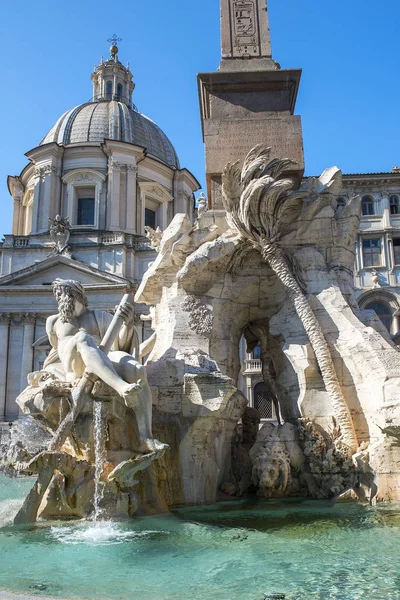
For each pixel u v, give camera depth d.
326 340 9.02
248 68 11.41
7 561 5.05
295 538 5.78
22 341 42.53
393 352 8.53
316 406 8.84
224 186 9.28
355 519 6.70
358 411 8.59
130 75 59.78
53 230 43.88
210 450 8.25
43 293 42.81
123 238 44.81
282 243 9.65
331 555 5.16
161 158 53.72
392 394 8.03
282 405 9.58
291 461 8.56
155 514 7.06
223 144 10.70
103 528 6.23
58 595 4.07
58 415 7.44
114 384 6.95
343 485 8.23
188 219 10.05
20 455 7.54
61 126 52.19
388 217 39.12
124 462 6.67
